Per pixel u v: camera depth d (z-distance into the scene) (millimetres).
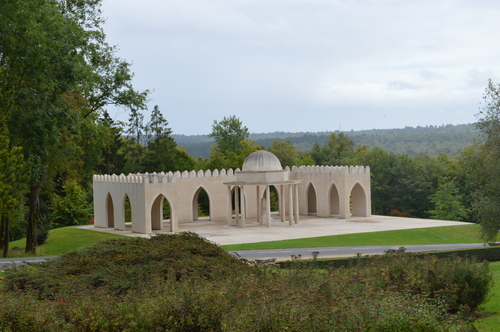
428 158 108312
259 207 64250
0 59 46000
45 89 45000
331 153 124500
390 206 98250
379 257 25125
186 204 67562
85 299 18812
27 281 22047
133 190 58844
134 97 58000
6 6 42531
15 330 17359
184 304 17453
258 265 25234
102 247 25625
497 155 41875
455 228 58750
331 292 17969
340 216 69062
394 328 15203
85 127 53125
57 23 45406
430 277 20953
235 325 15461
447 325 15836
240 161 113938
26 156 44875
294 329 14945
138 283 20922
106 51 56781
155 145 101500
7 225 45656
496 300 23828
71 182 77125
